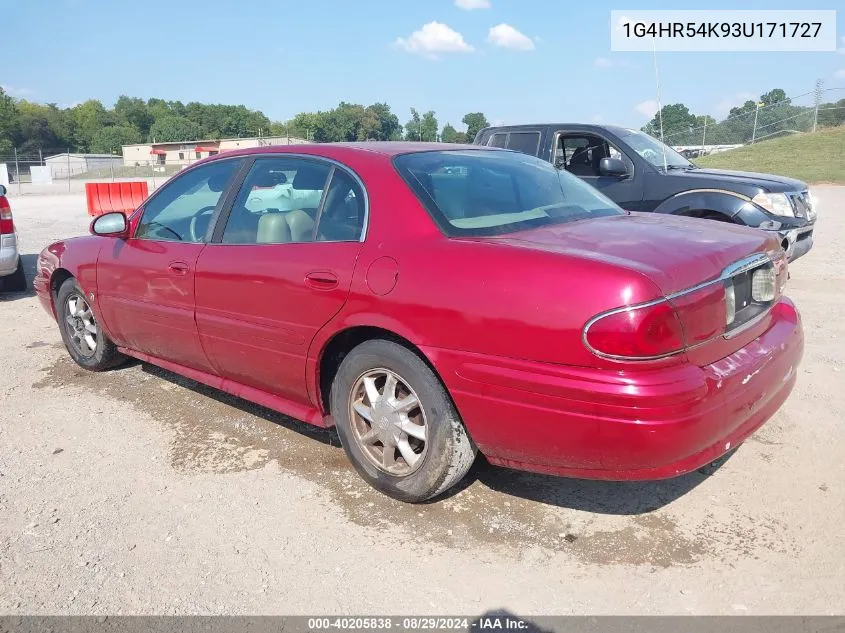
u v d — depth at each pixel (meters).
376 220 3.40
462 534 3.18
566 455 2.79
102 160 78.12
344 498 3.52
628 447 2.64
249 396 4.13
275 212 3.90
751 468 3.65
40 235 14.52
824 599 2.68
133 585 2.90
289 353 3.68
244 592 2.84
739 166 29.41
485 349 2.89
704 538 3.08
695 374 2.70
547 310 2.73
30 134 120.56
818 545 3.00
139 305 4.60
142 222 4.74
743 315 3.08
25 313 7.59
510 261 2.89
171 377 5.32
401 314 3.14
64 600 2.82
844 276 8.31
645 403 2.58
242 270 3.84
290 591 2.84
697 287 2.78
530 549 3.04
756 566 2.88
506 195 3.66
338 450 4.05
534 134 8.64
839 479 3.52
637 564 2.92
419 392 3.19
